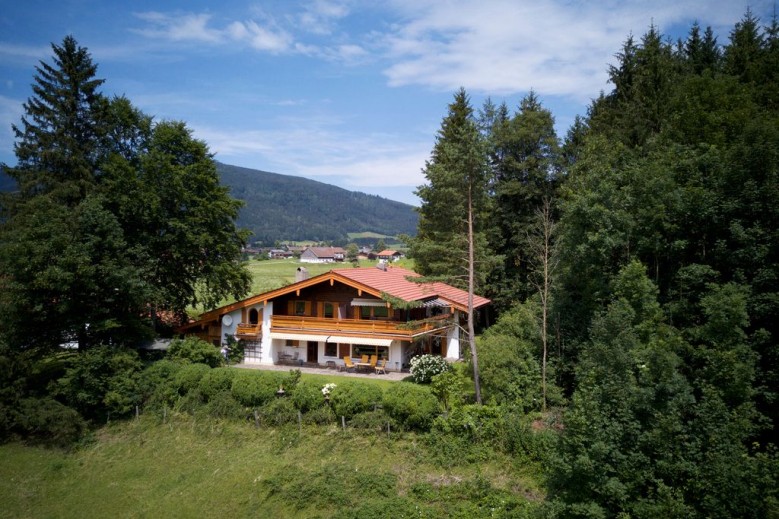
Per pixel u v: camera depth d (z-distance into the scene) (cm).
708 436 1291
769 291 1841
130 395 2562
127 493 1950
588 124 4191
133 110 3459
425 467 1872
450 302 3381
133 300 2767
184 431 2358
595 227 2355
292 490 1809
